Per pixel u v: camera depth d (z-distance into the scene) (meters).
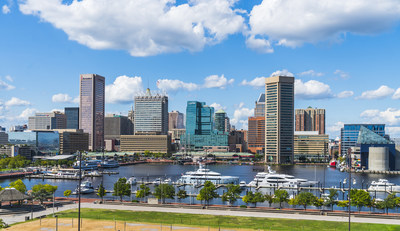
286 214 161.00
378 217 154.12
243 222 144.25
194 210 169.38
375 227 136.50
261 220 147.88
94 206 179.12
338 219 150.62
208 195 192.00
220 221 145.88
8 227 135.50
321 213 160.38
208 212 164.50
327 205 190.50
